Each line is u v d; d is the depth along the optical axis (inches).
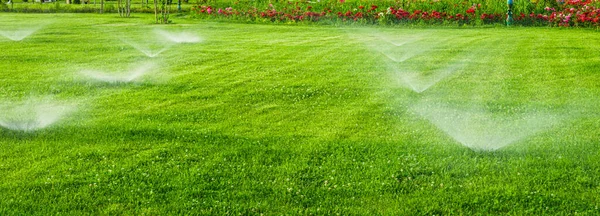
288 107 327.3
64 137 268.4
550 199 199.5
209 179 219.5
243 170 226.5
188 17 1009.5
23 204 195.8
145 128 280.5
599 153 244.4
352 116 307.9
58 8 1210.6
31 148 253.0
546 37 663.1
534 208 194.1
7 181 215.8
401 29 810.2
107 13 1163.3
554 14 816.9
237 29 794.2
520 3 880.3
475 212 192.9
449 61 489.1
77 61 486.3
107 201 199.8
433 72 438.6
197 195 205.2
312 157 243.4
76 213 189.8
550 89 370.6
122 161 236.4
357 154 246.4
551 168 228.1
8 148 252.5
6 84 383.9
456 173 224.8
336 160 239.5
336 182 216.5
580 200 199.0
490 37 673.6
